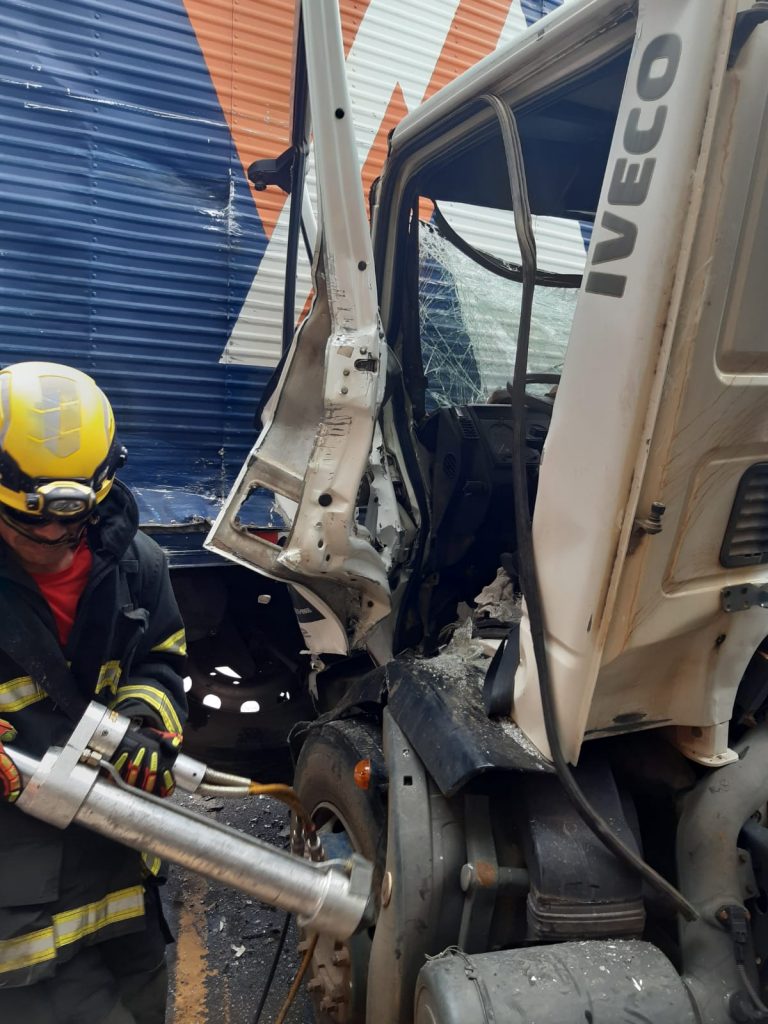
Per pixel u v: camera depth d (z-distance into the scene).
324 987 1.77
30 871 1.24
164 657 1.50
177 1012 2.09
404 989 1.40
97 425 1.18
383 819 1.70
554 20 1.53
